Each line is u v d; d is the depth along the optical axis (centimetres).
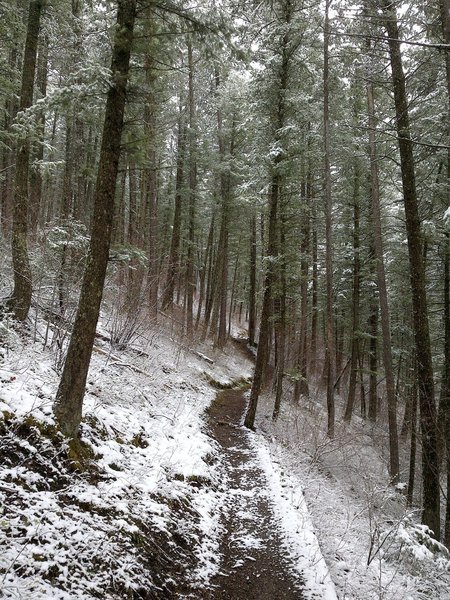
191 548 511
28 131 610
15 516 376
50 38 1088
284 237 1464
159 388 998
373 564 574
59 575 349
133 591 387
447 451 932
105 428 619
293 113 1257
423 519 797
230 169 2027
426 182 1172
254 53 1212
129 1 547
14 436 463
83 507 446
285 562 518
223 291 2336
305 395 1917
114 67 555
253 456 900
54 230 824
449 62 700
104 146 556
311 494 772
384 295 1304
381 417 2189
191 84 1906
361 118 1591
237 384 1889
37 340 761
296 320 2191
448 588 557
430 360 825
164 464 646
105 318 1229
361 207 1830
